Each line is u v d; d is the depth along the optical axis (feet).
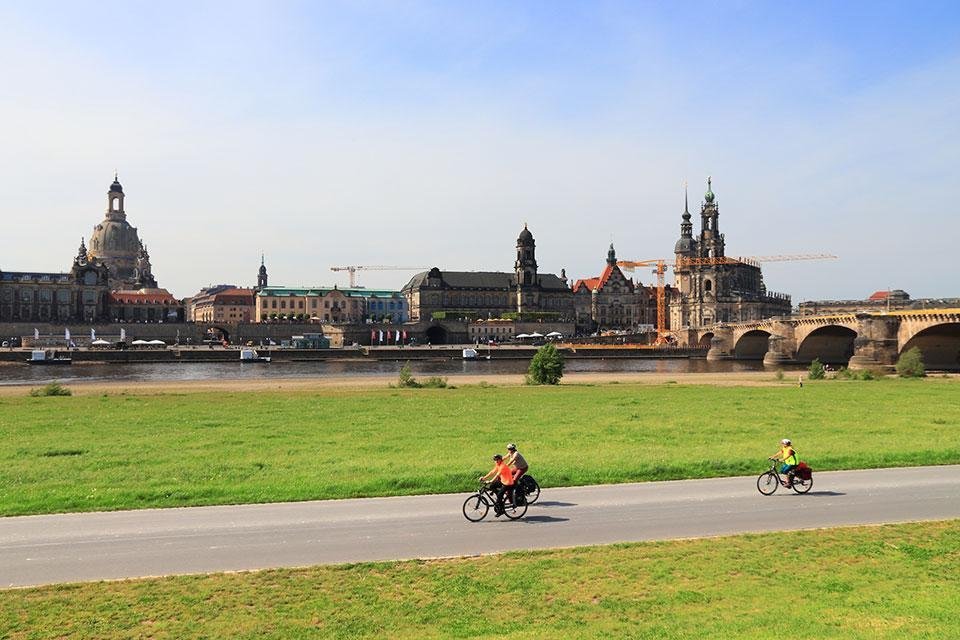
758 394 272.10
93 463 124.26
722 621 60.08
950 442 146.41
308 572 70.13
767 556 75.31
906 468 118.32
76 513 89.25
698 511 91.81
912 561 74.38
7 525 84.12
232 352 607.78
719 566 72.43
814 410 213.46
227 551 75.72
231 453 136.46
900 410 212.23
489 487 88.02
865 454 128.57
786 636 57.00
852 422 183.52
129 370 499.51
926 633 57.47
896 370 398.21
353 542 78.79
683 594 65.67
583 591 66.33
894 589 67.26
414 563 72.59
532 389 308.81
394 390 307.37
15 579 67.97
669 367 570.87
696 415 201.46
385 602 63.72
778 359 578.66
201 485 104.73
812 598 65.16
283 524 85.15
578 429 171.22
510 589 66.59
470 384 354.13
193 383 375.86
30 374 458.09
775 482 106.73
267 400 255.50
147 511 90.38
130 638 57.36
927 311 410.93
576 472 112.16
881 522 87.56
